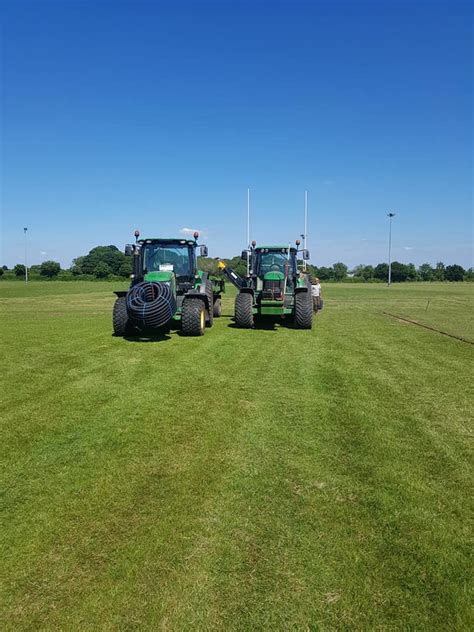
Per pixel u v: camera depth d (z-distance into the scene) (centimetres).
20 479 392
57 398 607
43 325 1326
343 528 328
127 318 1090
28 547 304
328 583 275
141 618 249
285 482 392
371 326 1402
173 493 372
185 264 1220
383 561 295
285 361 852
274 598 263
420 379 739
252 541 312
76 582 274
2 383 675
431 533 324
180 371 760
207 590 268
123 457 436
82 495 367
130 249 1223
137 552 299
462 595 268
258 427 515
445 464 432
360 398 630
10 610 254
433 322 1526
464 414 573
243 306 1266
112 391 641
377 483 393
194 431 501
